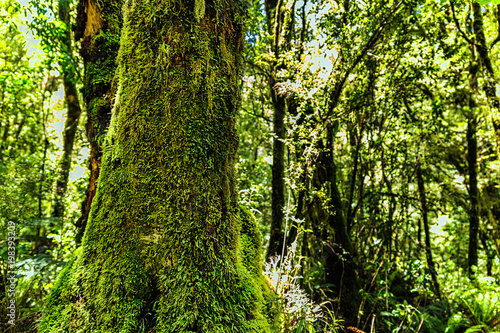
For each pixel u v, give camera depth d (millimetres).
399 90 4867
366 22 4398
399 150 5996
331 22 4465
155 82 1112
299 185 4352
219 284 1096
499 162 6426
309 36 5316
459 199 6730
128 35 1157
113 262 1076
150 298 1052
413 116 5691
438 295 5117
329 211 4316
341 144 6586
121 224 1095
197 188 1100
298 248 4293
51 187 4680
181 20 1123
